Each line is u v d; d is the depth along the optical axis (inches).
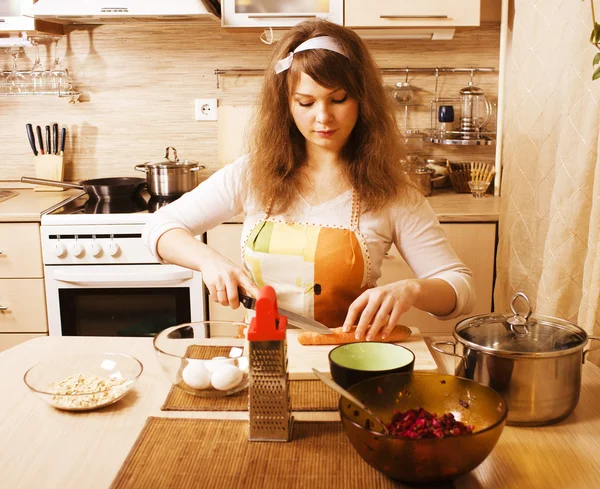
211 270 55.7
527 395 41.6
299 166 63.8
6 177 126.0
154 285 102.9
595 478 37.1
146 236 64.9
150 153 124.3
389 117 62.1
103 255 101.8
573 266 77.5
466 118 116.8
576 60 75.0
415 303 53.2
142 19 110.7
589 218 75.8
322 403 45.8
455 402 40.3
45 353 55.9
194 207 67.1
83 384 47.7
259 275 63.6
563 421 43.3
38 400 47.2
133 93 122.1
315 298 62.5
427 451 33.7
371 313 49.9
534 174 90.4
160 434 41.6
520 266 93.4
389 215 63.1
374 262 63.1
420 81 120.0
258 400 40.2
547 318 45.9
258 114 64.1
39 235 101.7
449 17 104.7
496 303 100.6
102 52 120.7
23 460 39.4
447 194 116.2
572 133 76.3
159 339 51.1
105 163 125.0
